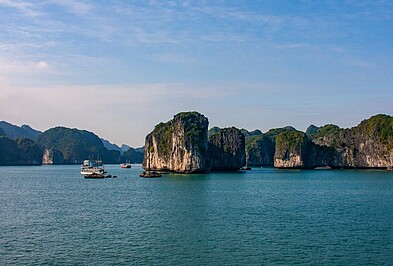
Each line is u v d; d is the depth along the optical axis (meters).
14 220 70.88
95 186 146.50
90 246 52.62
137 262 46.31
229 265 45.22
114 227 64.12
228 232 60.06
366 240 55.19
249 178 186.88
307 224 65.88
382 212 78.19
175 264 45.56
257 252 49.81
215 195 109.25
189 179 178.38
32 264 45.72
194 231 60.81
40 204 93.00
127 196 108.88
